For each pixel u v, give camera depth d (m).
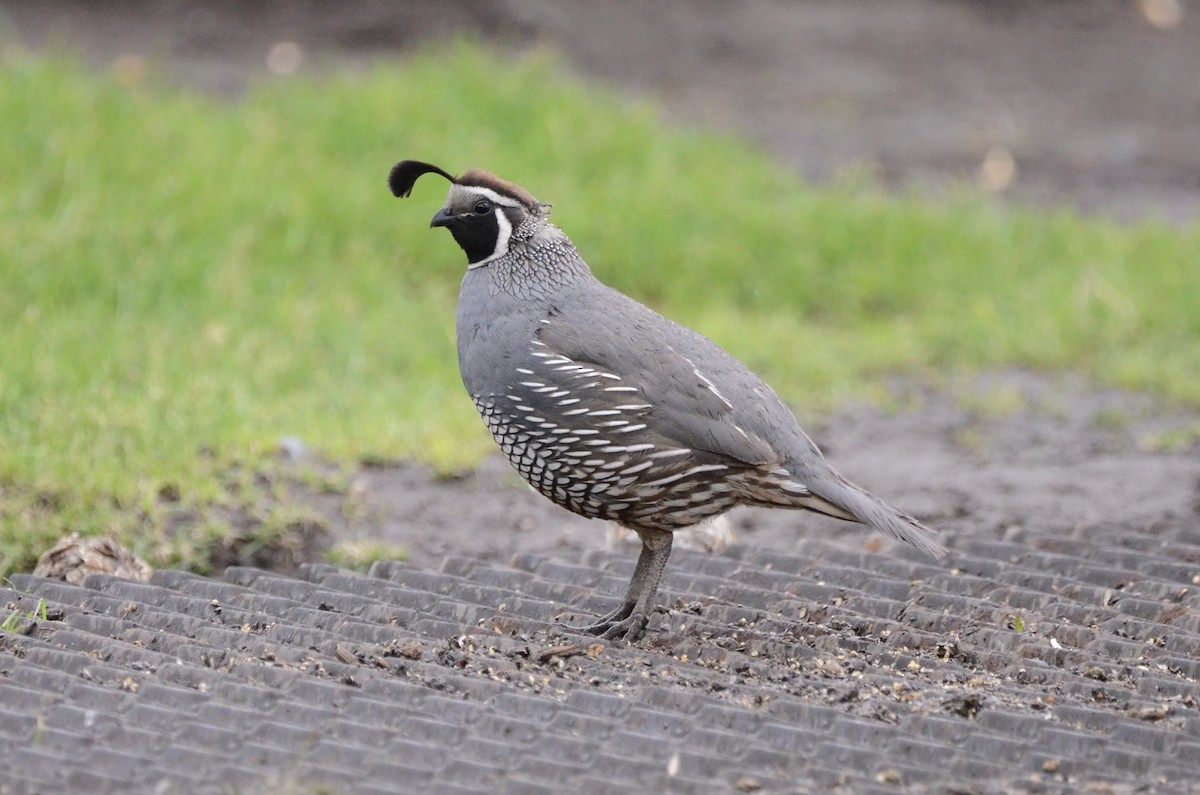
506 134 19.59
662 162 19.72
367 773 6.09
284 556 10.15
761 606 8.75
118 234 15.15
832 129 23.95
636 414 7.92
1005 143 23.88
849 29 30.08
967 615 8.56
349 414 12.67
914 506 11.38
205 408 11.73
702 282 17.77
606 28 27.70
